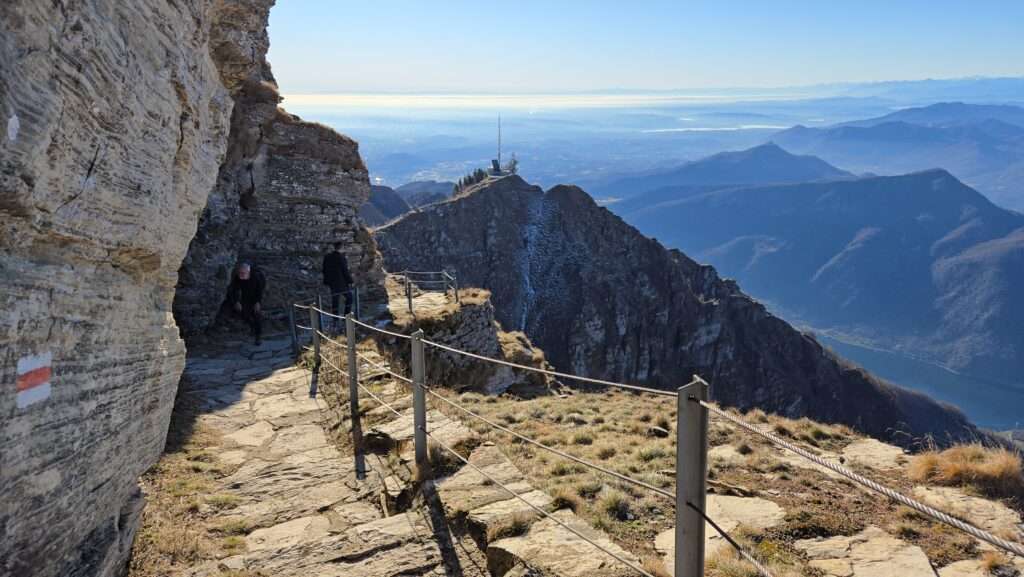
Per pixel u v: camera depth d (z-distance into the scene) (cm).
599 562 527
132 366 533
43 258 397
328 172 2542
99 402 465
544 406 1224
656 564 513
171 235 632
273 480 853
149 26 473
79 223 412
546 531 588
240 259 2345
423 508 697
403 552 618
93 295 459
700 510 383
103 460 474
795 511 633
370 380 1302
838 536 589
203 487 830
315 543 657
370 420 1034
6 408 345
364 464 886
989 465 704
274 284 2358
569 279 13762
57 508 403
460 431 883
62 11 342
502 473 748
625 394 2253
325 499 780
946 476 728
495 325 2975
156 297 633
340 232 2586
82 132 384
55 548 403
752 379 13600
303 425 1117
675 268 14438
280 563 619
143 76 468
